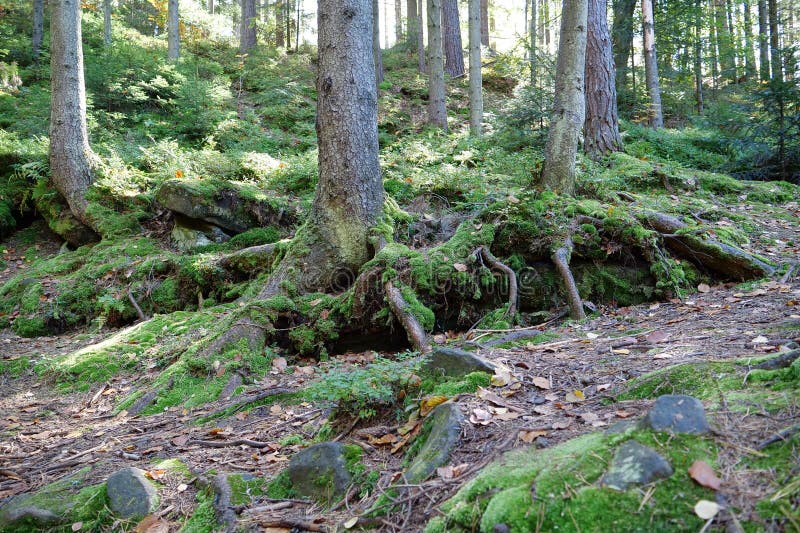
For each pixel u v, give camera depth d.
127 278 8.19
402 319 5.55
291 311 5.98
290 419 4.13
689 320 4.64
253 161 10.53
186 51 20.17
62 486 3.34
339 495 2.72
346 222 6.41
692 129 14.40
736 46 24.67
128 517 2.90
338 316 5.92
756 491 1.76
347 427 3.45
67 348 6.95
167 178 9.91
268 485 3.01
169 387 5.16
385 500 2.43
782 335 3.43
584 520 1.83
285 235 8.88
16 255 10.28
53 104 10.04
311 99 17.72
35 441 4.42
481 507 2.05
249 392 4.96
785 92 9.99
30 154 10.98
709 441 2.04
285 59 21.41
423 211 8.16
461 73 21.84
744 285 5.74
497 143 12.08
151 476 3.30
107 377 5.77
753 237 6.89
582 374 3.35
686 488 1.84
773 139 10.66
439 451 2.58
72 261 9.09
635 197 7.76
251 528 2.60
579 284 6.26
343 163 6.40
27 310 8.04
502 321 5.65
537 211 6.45
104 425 4.66
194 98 13.40
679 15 18.62
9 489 3.50
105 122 12.91
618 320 5.35
